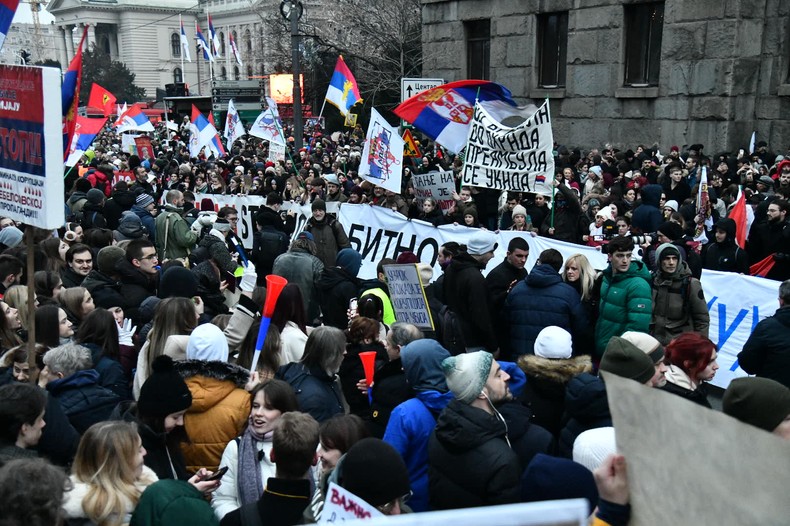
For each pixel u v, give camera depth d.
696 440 1.45
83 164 20.33
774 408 2.87
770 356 4.97
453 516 1.24
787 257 8.73
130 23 98.44
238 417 3.84
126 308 6.42
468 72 23.44
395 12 33.91
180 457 3.57
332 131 39.12
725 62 16.61
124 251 6.78
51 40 124.56
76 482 2.90
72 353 4.11
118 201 11.68
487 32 22.67
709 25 16.78
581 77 19.73
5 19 5.27
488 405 3.30
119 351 4.92
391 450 2.65
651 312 5.69
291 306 5.13
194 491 2.88
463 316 6.25
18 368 4.45
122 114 24.09
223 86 39.09
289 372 4.47
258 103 39.47
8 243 8.34
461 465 3.10
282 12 22.41
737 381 2.97
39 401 3.20
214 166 17.50
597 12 19.11
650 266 7.62
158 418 3.42
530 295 5.81
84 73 81.38
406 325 4.43
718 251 8.29
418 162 16.11
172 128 34.56
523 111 11.63
